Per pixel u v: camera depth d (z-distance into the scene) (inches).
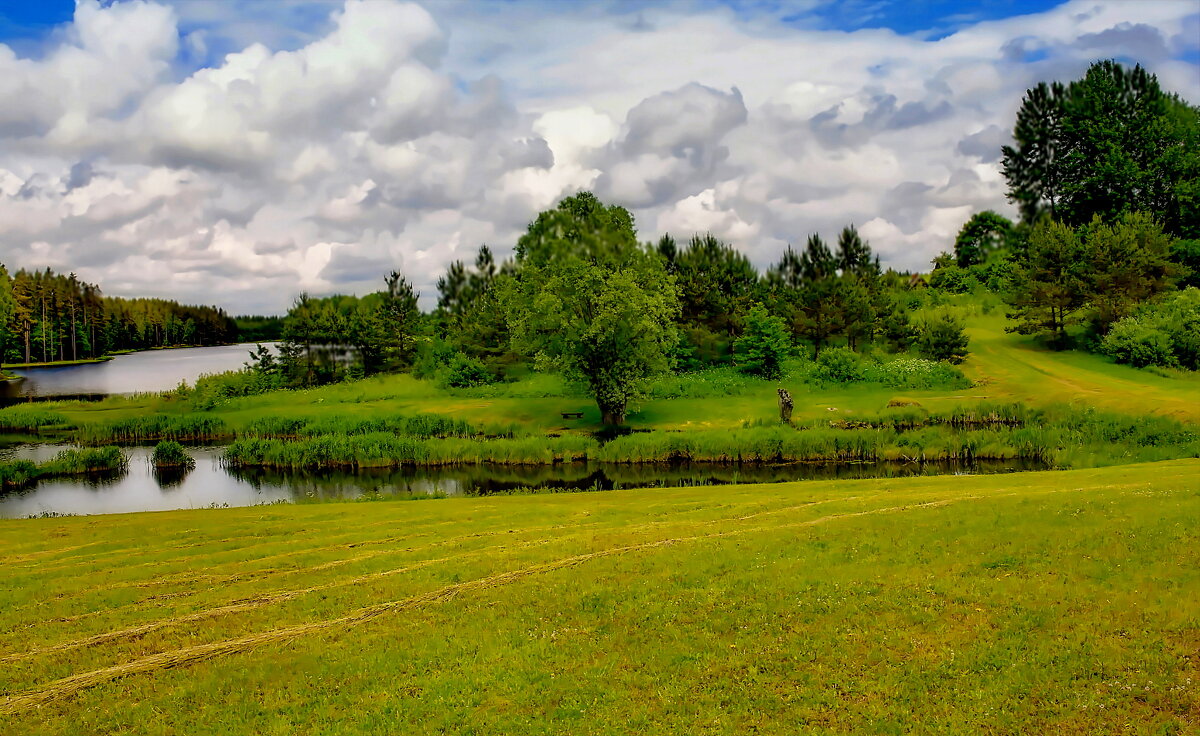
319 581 706.2
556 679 482.3
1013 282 2935.5
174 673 523.5
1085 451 1481.3
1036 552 611.2
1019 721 399.5
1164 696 405.7
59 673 532.4
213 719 460.8
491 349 2970.0
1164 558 570.9
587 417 2105.1
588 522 901.2
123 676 521.7
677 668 484.4
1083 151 3373.5
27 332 5511.8
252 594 677.3
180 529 974.4
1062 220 3191.4
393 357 3528.5
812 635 509.0
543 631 554.3
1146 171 3075.8
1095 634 472.4
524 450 1710.1
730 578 621.0
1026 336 2792.8
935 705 419.8
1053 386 2046.0
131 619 625.9
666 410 2143.2
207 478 1630.2
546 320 1881.2
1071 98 3437.5
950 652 469.1
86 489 1545.3
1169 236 2837.1
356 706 465.1
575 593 617.9
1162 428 1487.5
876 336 2805.1
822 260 2842.0
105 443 2079.2
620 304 1813.5
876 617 525.0
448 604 617.3
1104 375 2192.4
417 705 461.1
